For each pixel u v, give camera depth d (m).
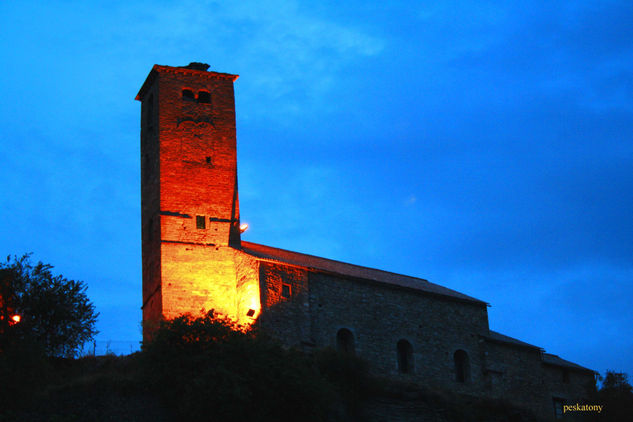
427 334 62.62
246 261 57.09
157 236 58.06
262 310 55.25
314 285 58.44
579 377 70.81
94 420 45.31
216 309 56.56
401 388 55.44
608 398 66.06
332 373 52.56
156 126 60.97
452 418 55.00
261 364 47.66
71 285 55.28
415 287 63.97
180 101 61.91
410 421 53.44
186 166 60.00
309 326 56.94
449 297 65.06
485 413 57.78
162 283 56.22
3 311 52.12
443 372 62.28
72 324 54.00
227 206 60.09
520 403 64.12
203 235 58.41
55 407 45.38
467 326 65.50
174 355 48.34
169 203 58.56
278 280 56.84
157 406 46.91
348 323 58.88
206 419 45.34
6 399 44.03
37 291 53.66
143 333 56.47
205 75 63.47
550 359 71.00
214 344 48.88
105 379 47.50
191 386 46.31
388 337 60.41
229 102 63.41
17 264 54.59
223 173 60.97
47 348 52.25
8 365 45.19
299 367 48.84
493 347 66.00
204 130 61.56
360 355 58.34
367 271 64.38
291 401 47.28
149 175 61.19
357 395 52.62
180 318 49.81
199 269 57.38
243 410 45.72
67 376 50.28
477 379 63.91
